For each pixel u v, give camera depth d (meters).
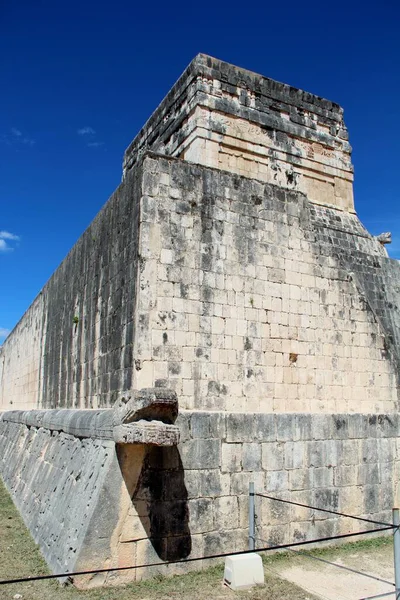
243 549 9.53
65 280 16.58
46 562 9.19
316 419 10.98
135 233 10.62
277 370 11.45
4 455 20.20
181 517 9.06
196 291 10.78
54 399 16.58
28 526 11.51
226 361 10.84
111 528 8.41
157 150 17.75
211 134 15.39
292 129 16.97
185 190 11.11
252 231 11.77
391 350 13.30
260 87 16.69
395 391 13.04
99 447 9.44
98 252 13.00
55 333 17.45
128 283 10.65
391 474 11.82
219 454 9.66
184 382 10.29
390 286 15.20
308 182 17.11
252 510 9.55
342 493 11.01
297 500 10.38
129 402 8.42
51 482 11.50
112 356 11.07
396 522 7.33
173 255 10.68
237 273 11.35
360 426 11.58
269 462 10.19
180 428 9.38
